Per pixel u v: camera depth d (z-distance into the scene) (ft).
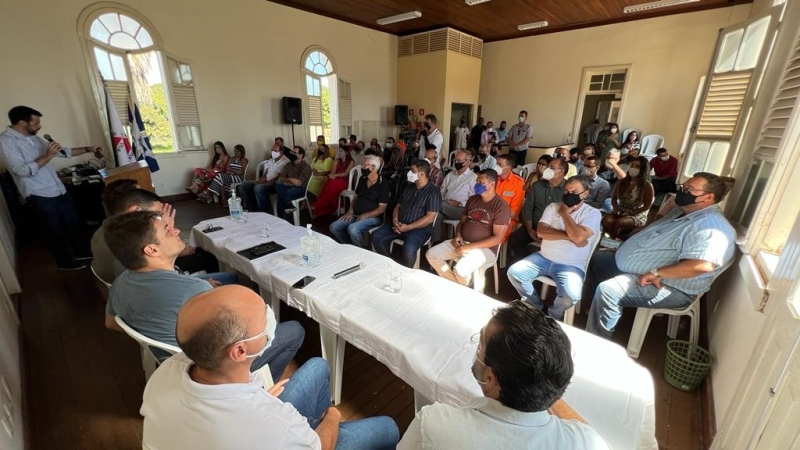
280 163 15.14
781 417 2.70
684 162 9.87
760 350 3.56
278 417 2.20
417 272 5.37
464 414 2.01
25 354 5.90
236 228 7.59
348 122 23.70
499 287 8.88
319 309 4.50
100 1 13.76
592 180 10.64
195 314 2.12
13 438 3.95
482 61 26.45
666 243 5.84
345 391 5.50
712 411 4.74
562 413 2.62
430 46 23.47
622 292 5.92
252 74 18.61
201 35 16.53
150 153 14.88
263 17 18.35
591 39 21.75
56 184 8.93
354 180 13.99
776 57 6.57
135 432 4.73
